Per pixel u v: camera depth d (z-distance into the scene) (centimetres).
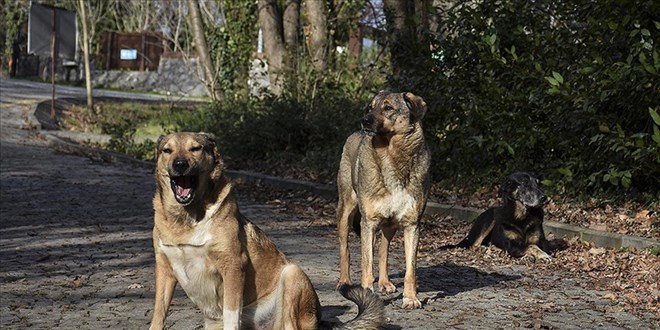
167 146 618
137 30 6638
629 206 1292
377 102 781
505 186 1102
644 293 883
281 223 1360
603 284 929
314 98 2094
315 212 1472
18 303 825
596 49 1304
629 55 1181
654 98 1220
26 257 1050
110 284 909
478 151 1506
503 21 1488
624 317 786
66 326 746
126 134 2562
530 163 1471
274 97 2106
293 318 637
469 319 767
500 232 1105
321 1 2244
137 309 803
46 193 1596
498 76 1484
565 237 1192
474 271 1004
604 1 1266
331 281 922
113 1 6581
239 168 1991
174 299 840
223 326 630
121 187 1712
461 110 1528
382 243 863
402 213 794
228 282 627
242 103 2216
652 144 1171
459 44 1508
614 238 1118
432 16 1841
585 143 1332
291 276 638
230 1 2734
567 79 1355
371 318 641
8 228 1250
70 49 3244
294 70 2202
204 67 2839
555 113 1358
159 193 630
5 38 6081
